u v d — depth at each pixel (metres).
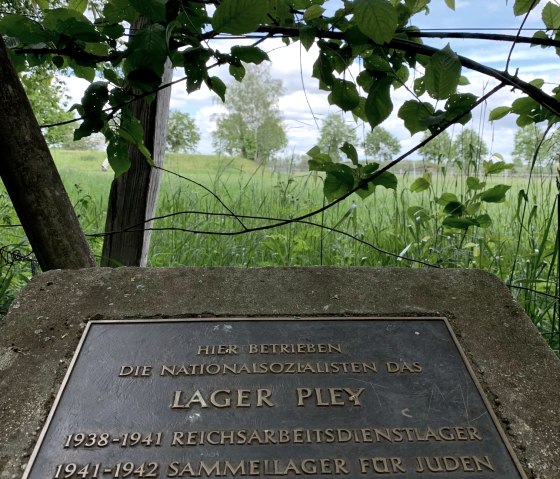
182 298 0.69
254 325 0.66
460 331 0.66
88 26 0.72
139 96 0.76
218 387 0.58
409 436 0.53
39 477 0.48
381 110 0.74
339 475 0.49
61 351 0.61
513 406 0.56
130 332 0.64
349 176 0.76
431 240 1.25
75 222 0.81
